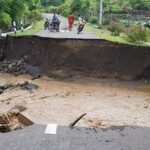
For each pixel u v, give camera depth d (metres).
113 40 26.03
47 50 24.30
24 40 25.84
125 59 22.75
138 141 10.30
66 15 72.19
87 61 23.34
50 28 33.59
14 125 12.38
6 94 18.97
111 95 19.02
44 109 16.05
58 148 9.55
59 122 14.11
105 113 15.68
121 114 15.60
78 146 9.74
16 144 9.76
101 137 10.55
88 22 52.75
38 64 24.22
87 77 22.61
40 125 11.69
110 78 22.30
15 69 23.92
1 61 26.14
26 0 35.00
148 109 16.53
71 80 22.25
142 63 22.27
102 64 23.02
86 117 14.88
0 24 31.30
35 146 9.64
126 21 42.06
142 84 21.36
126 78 22.08
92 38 25.67
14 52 26.09
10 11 32.97
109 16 48.91
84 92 19.55
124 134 10.95
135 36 27.28
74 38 24.59
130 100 18.08
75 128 11.41
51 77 22.80
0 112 15.39
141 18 44.47
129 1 53.56
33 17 56.12
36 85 20.69
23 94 18.91
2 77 22.84
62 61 23.66
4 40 27.05
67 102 17.41
